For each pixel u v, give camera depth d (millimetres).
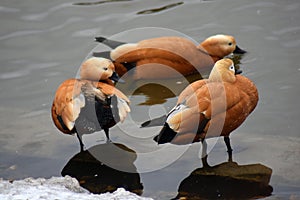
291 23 15938
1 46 15445
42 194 8805
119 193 9164
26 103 13320
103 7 17031
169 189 10320
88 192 9969
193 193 10188
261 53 15055
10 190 9094
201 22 16344
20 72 14492
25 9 16953
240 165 10875
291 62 14523
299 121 12219
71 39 15711
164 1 17281
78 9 16938
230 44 15156
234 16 16500
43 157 11414
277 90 13430
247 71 14375
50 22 16391
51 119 12672
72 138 12008
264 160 10977
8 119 12656
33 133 12156
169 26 16172
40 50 15305
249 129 12031
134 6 17062
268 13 16469
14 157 11414
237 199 10055
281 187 10234
